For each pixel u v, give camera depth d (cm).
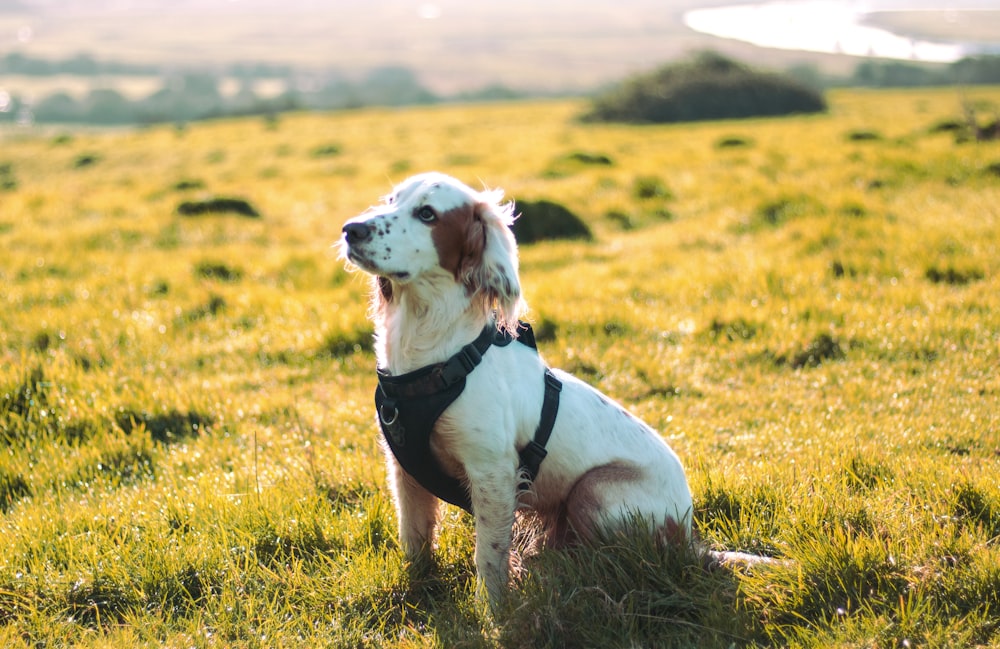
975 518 398
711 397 621
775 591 354
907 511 395
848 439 514
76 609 369
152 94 17275
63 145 3347
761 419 577
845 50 13138
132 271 984
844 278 848
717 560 374
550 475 380
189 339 777
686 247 1068
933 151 1639
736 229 1120
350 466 477
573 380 395
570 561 363
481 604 356
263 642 340
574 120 3841
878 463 464
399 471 389
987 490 410
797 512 402
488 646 333
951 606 338
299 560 388
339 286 966
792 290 818
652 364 666
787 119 3525
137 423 582
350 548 404
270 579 377
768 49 13500
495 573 364
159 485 475
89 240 1173
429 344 357
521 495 385
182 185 1803
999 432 525
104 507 439
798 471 456
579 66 19125
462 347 356
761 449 521
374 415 585
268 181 2000
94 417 568
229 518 421
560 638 337
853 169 1460
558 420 376
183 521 428
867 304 770
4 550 398
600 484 372
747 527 409
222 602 360
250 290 912
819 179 1391
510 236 366
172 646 339
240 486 466
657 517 377
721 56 4200
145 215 1376
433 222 351
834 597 349
